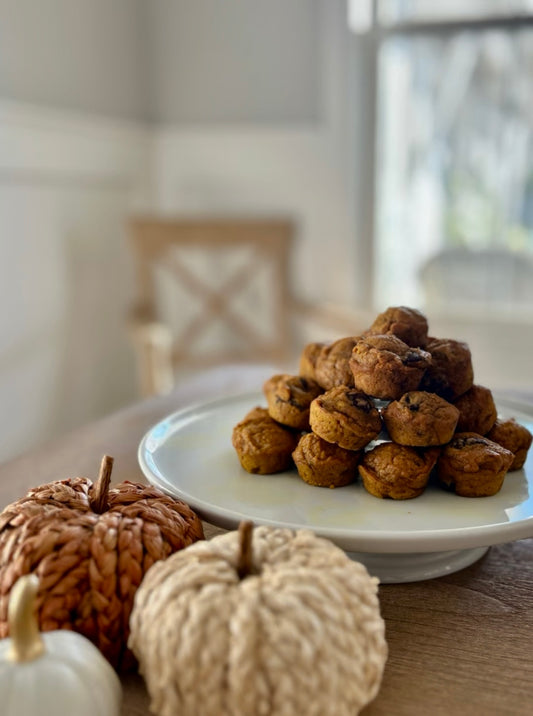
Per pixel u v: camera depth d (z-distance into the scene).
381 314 0.49
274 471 0.46
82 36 1.29
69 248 1.32
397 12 1.33
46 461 0.60
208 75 1.45
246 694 0.27
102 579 0.32
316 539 0.33
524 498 0.43
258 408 0.51
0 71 1.11
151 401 0.79
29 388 1.25
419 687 0.33
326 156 1.40
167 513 0.37
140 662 0.30
